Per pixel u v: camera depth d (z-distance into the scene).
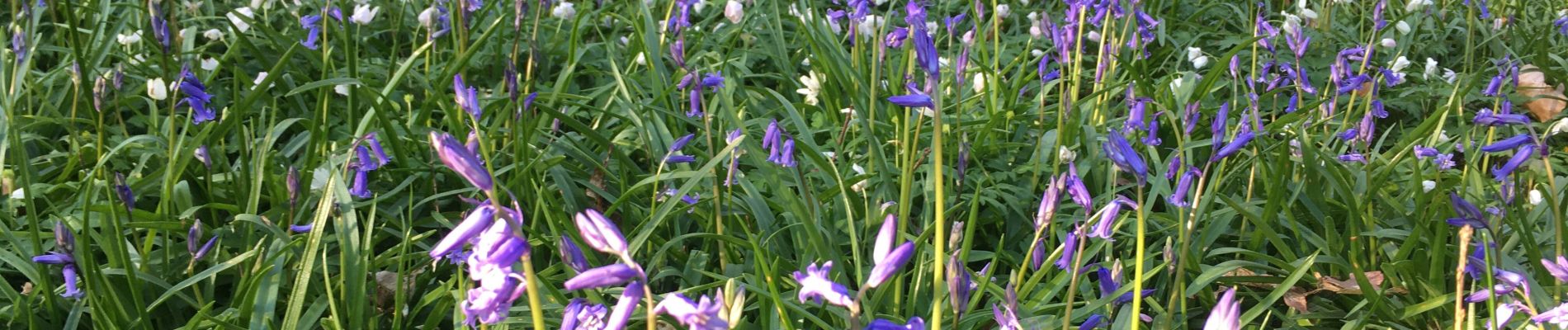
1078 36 4.21
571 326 1.85
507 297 1.61
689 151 3.81
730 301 1.57
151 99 3.96
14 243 2.81
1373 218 3.52
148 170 3.63
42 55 4.67
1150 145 3.66
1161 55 5.71
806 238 3.09
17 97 3.66
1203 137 4.37
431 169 3.41
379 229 3.10
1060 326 2.66
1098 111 4.41
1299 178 3.97
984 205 3.61
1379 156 4.09
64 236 2.48
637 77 4.53
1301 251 3.52
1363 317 3.04
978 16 4.79
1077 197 2.41
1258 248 3.40
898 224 3.10
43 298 2.78
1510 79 5.71
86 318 2.78
